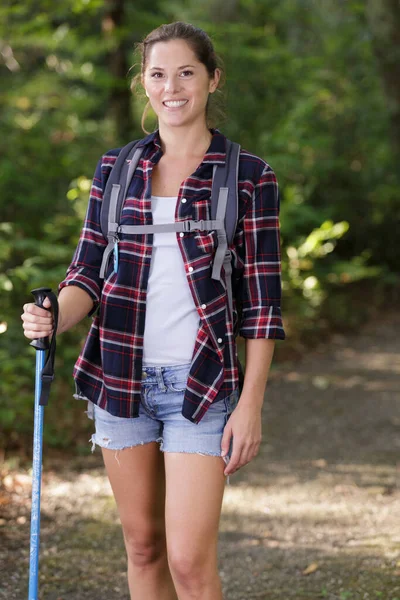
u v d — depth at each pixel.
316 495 8.27
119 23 18.34
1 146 16.17
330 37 22.88
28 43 17.55
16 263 12.17
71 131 18.16
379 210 21.77
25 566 6.50
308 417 11.12
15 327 10.27
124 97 19.02
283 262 15.95
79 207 13.35
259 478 8.79
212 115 4.63
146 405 4.37
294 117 19.12
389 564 6.55
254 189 4.32
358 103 22.20
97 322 4.50
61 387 10.09
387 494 8.29
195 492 4.22
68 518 7.50
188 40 4.34
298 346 14.93
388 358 14.62
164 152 4.46
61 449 9.21
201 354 4.26
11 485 8.10
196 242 4.24
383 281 19.94
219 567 6.64
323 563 6.64
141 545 4.61
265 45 21.33
